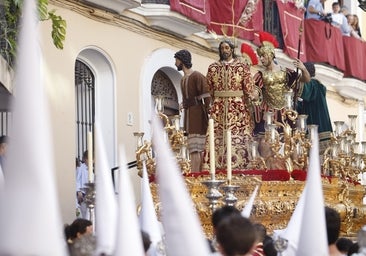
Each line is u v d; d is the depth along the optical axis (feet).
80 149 114.62
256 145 92.63
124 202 39.65
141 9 119.34
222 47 95.86
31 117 34.60
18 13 84.17
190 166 92.02
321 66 157.28
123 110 116.78
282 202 86.74
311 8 157.17
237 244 40.06
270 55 99.35
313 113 108.99
